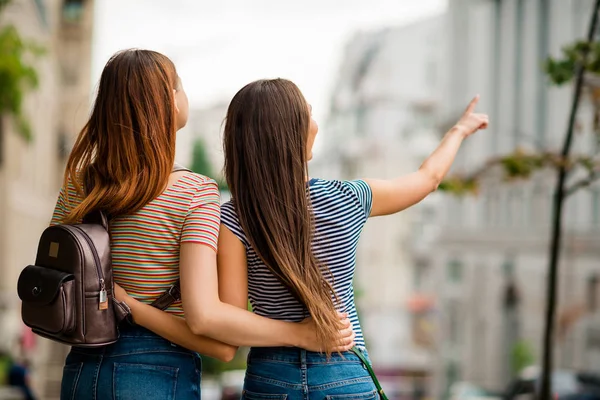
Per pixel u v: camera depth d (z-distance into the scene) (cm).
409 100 5566
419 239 5284
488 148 3134
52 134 3100
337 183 252
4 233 2066
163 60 252
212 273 234
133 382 237
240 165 244
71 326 225
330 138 6450
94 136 250
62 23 3656
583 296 2489
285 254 237
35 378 1802
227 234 244
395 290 5266
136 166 240
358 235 252
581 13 2586
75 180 248
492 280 3198
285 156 241
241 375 2178
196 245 234
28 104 2262
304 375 238
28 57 1905
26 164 2416
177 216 239
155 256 239
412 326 4722
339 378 240
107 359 238
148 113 243
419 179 270
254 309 247
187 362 244
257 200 240
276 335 236
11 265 2112
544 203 2827
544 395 617
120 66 246
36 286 229
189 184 244
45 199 2881
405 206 265
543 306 2753
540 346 2708
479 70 3284
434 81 5638
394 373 4100
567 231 2577
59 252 230
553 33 2770
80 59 3684
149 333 241
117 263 241
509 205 3108
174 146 247
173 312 244
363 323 5088
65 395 242
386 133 5547
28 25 2188
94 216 241
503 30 3114
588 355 2423
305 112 247
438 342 3719
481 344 3278
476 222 3366
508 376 3028
